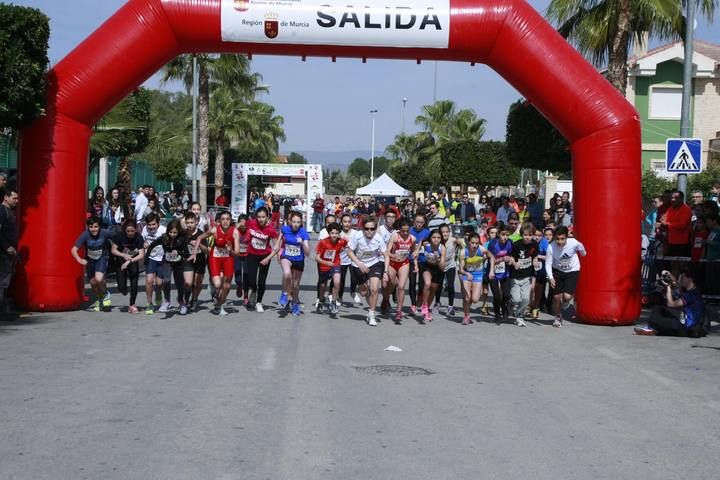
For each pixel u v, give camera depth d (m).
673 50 34.25
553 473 5.35
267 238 13.80
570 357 10.00
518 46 13.07
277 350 10.02
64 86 12.92
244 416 6.68
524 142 24.14
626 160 12.91
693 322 11.70
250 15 13.05
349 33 13.18
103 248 13.18
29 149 12.97
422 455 5.69
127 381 8.02
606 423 6.70
